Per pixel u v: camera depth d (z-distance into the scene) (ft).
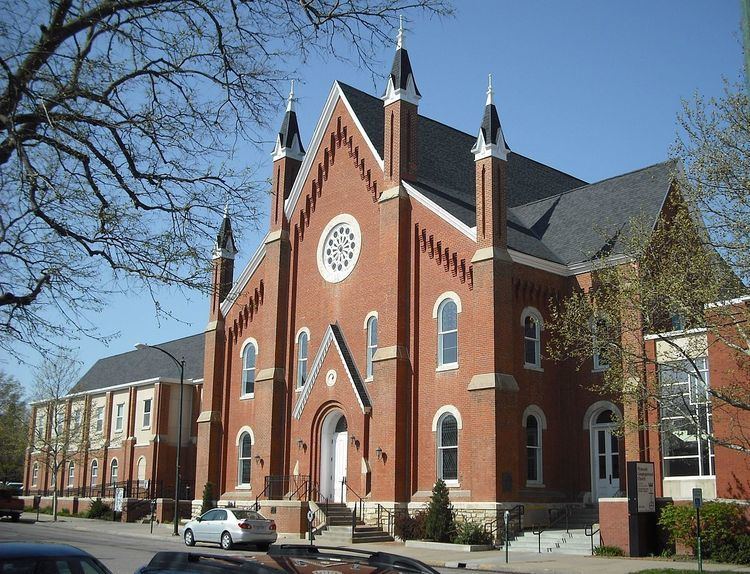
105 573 29.30
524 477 113.70
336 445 134.00
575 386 119.65
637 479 90.84
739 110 75.10
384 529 118.11
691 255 77.15
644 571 75.10
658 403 80.69
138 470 206.39
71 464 229.66
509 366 113.50
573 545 98.89
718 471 88.28
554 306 121.19
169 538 128.16
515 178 157.99
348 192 139.54
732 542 84.38
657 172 128.88
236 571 18.35
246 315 155.33
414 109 133.80
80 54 30.83
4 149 29.55
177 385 208.54
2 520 177.68
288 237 149.18
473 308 116.37
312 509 121.90
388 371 123.03
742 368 81.25
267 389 142.61
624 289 78.54
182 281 33.22
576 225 130.72
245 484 147.95
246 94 34.04
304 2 32.94
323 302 140.15
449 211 123.34
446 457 117.08
